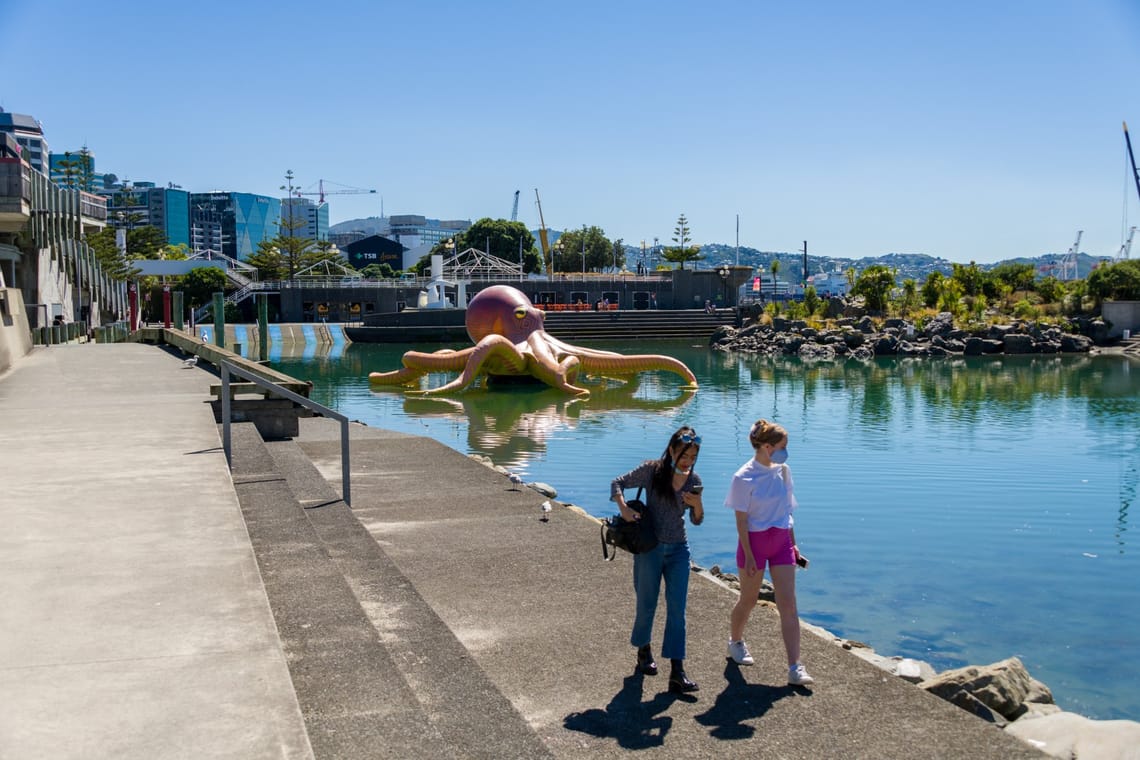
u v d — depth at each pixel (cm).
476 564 982
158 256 13838
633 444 2488
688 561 665
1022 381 4534
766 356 6544
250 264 12769
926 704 624
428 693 586
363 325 7869
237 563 622
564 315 8462
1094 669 964
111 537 680
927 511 1670
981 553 1397
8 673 450
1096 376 4825
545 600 859
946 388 4188
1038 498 1784
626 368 4238
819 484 1928
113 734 392
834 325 7538
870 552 1400
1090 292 7562
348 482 1150
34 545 659
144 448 1039
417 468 1564
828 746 568
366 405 3519
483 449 2398
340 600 645
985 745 568
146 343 3362
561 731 591
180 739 390
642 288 9981
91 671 454
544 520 1190
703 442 2552
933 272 8562
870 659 868
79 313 5456
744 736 581
